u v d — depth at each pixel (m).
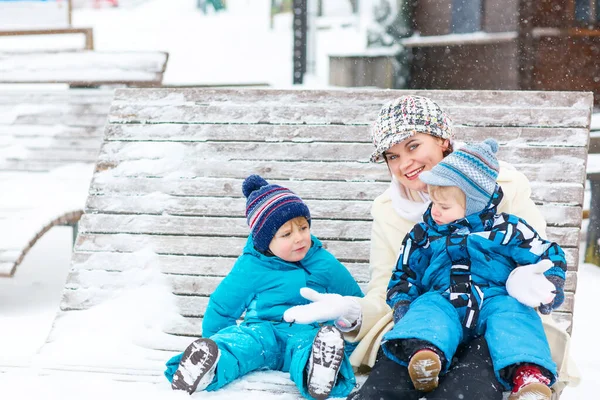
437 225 3.36
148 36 23.06
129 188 4.68
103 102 7.95
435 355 2.90
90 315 4.29
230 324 3.70
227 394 3.31
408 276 3.42
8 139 7.88
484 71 10.84
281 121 4.73
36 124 7.94
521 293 3.12
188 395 3.28
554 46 10.38
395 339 3.14
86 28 8.48
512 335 3.02
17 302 5.93
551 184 4.35
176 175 4.68
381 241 3.81
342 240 4.45
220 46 21.56
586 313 5.69
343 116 4.68
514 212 3.62
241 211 4.55
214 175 4.66
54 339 4.16
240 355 3.41
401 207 3.72
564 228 4.26
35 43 20.67
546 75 10.41
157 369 3.77
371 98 4.70
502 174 3.69
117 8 28.52
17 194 6.70
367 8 14.70
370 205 4.49
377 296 3.67
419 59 11.37
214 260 4.46
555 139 4.44
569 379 3.33
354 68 11.34
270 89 4.82
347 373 3.35
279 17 25.83
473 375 2.95
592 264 7.50
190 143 4.77
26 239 5.71
